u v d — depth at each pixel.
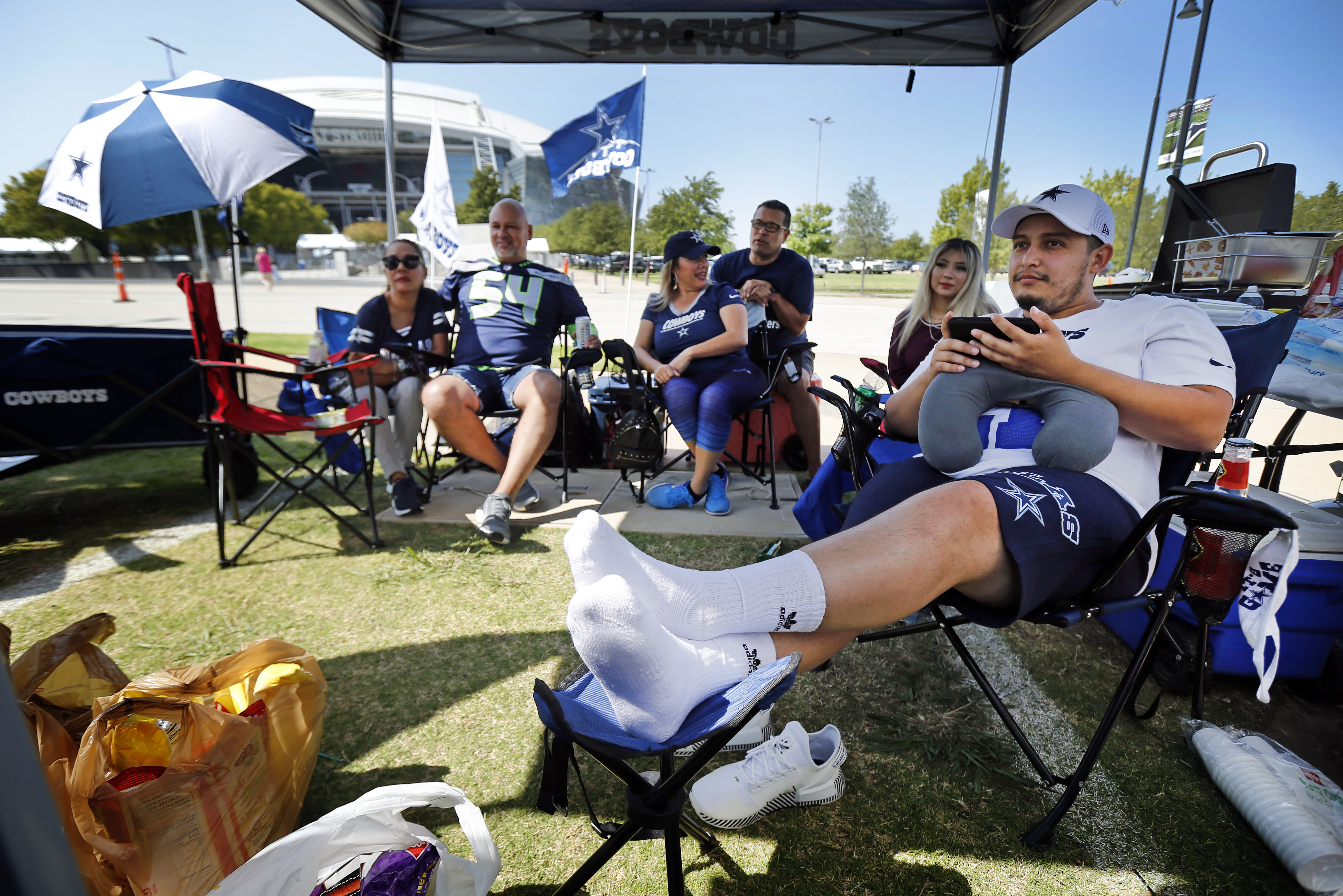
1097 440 1.32
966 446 1.43
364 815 1.09
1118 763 1.62
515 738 1.67
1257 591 1.28
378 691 1.85
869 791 1.53
